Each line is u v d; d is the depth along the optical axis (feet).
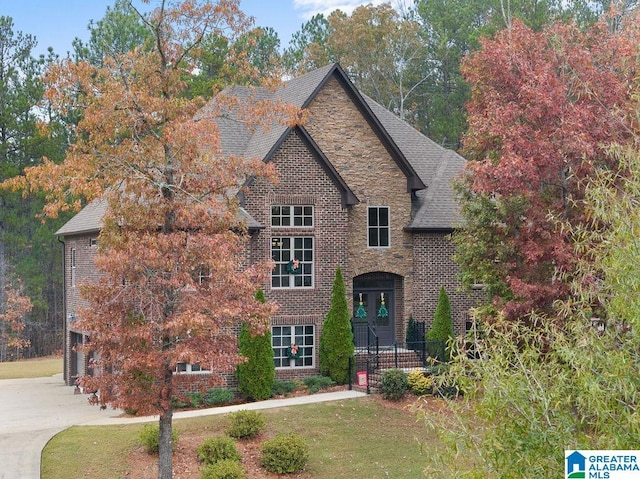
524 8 187.11
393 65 210.79
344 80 104.12
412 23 213.05
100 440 72.90
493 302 68.95
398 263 105.60
